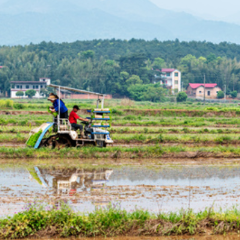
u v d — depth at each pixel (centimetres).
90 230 3203
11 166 5509
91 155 6231
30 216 3225
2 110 16525
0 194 4031
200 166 5919
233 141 8238
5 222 3189
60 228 3203
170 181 4828
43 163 5775
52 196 3988
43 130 6400
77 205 3703
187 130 10062
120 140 8000
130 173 5247
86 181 4703
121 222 3281
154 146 6912
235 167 5897
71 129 6519
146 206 3762
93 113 6762
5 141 7619
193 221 3366
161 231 3278
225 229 3372
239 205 3894
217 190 4456
